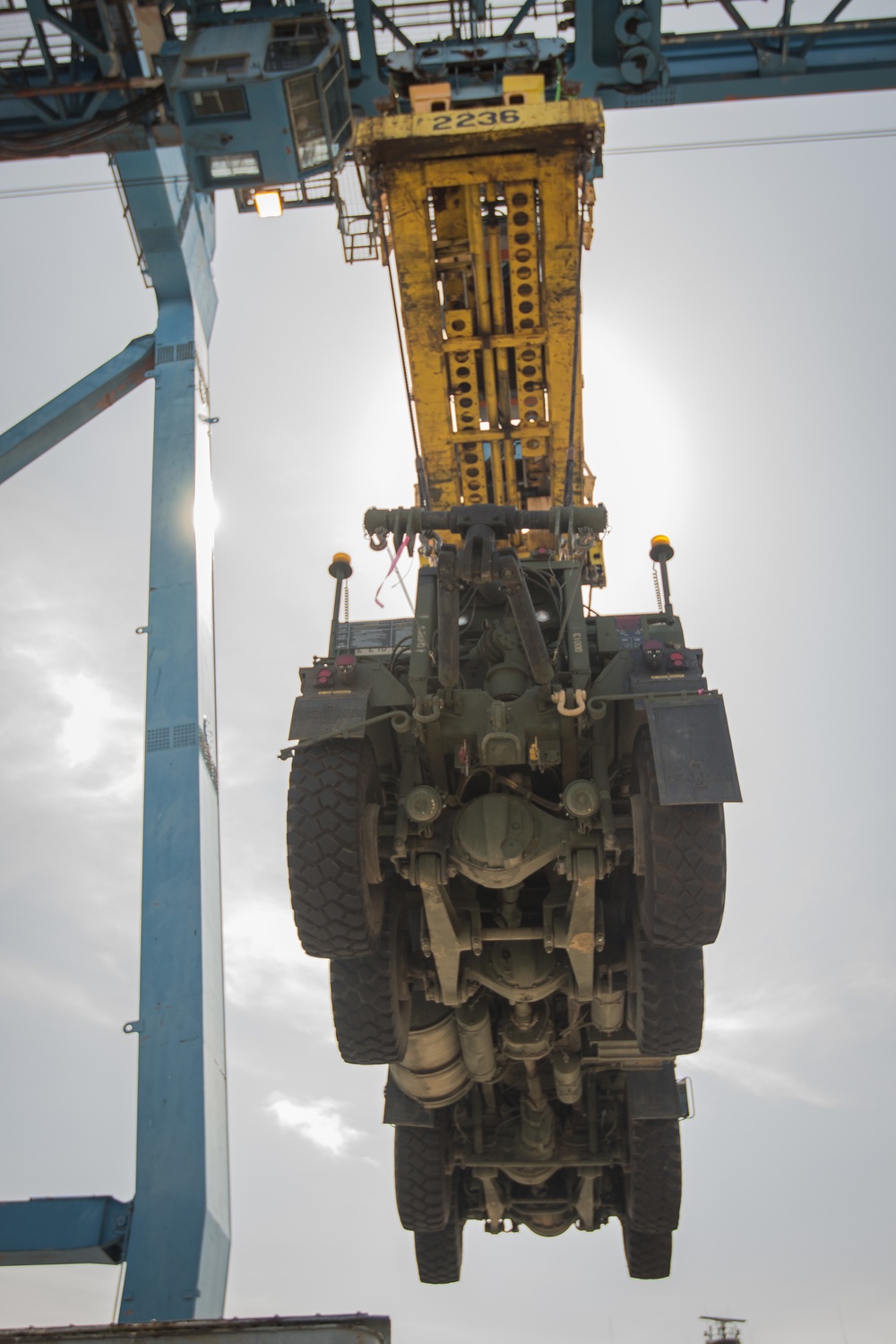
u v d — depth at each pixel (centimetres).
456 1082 1111
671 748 845
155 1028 1384
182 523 1666
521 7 1241
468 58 1185
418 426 1270
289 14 1229
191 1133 1327
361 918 879
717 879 847
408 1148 1214
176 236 1788
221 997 1474
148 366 1800
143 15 1198
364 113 1252
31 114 1265
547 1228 1329
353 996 956
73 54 1259
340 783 877
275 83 1178
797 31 1256
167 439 1716
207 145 1230
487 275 1191
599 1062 1141
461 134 1084
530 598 830
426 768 921
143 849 1485
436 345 1220
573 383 1198
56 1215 1305
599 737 924
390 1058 977
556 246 1142
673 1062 1155
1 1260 1285
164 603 1625
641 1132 1212
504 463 1300
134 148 1273
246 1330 643
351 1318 647
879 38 1266
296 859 871
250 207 1537
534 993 970
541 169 1098
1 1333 651
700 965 955
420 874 888
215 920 1496
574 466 1287
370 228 1477
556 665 901
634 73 1238
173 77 1192
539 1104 1177
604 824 873
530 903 991
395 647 948
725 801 821
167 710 1560
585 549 902
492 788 930
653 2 1223
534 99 1136
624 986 997
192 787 1509
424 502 1338
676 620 930
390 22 1236
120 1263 1291
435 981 990
